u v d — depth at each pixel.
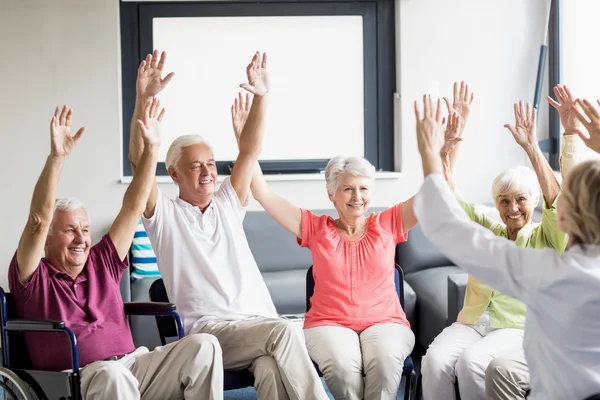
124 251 3.11
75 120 5.25
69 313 2.98
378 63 5.53
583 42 5.17
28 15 5.18
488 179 5.59
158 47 5.38
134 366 2.98
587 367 2.07
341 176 3.26
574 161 2.98
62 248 2.99
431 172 2.19
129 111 5.38
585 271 2.02
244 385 3.12
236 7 5.39
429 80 5.50
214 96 5.44
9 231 5.23
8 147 5.21
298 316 4.39
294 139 5.54
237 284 3.29
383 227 3.30
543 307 2.07
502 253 2.11
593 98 5.05
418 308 4.72
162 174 5.43
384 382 3.00
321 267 3.24
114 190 5.30
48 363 2.94
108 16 5.24
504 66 5.55
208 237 3.31
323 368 3.04
